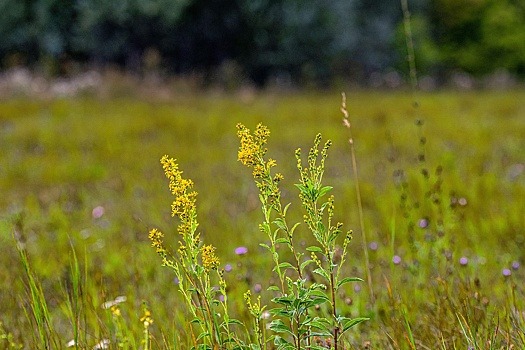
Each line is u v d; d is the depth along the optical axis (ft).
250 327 14.11
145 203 29.43
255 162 10.09
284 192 29.27
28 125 56.24
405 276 17.65
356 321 10.09
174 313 14.78
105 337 13.51
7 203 31.78
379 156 39.19
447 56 134.21
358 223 24.09
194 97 88.28
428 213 23.79
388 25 128.88
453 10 134.41
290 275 17.60
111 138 50.31
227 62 110.11
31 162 41.83
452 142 43.09
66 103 72.43
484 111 63.41
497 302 15.20
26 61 110.52
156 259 20.07
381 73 127.03
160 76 100.68
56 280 18.83
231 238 23.07
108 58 111.65
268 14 116.78
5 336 13.51
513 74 132.77
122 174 37.37
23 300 15.19
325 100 84.84
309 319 9.95
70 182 36.76
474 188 27.20
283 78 119.44
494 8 133.80
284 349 10.18
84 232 25.29
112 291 16.62
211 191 31.65
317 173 10.17
